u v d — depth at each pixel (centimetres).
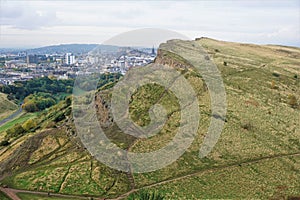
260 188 7088
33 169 7975
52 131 9519
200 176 7338
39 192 7144
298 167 7788
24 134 10912
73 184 7256
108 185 7075
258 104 9919
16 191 7181
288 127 9169
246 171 7550
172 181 7169
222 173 7450
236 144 8238
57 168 7838
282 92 11069
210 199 6694
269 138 8650
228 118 8875
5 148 9769
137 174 7225
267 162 7850
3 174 7969
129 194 6781
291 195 6956
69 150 8506
